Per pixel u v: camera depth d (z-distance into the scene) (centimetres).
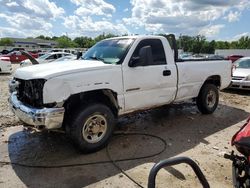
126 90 496
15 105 452
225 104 855
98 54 546
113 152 466
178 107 788
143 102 531
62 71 420
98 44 589
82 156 451
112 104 498
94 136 462
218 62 711
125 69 491
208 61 684
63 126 454
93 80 446
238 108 802
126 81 493
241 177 263
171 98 593
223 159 441
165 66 564
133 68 502
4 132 565
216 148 486
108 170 404
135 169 406
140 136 545
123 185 363
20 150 475
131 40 527
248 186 254
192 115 705
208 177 384
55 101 411
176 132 572
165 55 572
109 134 479
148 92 537
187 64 617
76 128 436
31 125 434
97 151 469
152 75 535
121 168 409
